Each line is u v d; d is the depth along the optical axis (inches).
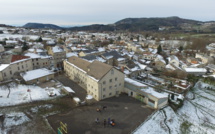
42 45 4392.2
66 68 2536.9
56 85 2046.0
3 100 1558.8
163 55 4613.7
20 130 1172.5
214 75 2938.0
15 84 1951.3
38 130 1179.9
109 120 1322.6
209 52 5191.9
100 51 3590.1
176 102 1849.2
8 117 1291.8
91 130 1214.3
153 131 1296.8
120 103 1664.6
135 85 1779.0
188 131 1460.4
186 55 4940.9
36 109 1454.2
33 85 2003.0
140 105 1646.2
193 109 1899.6
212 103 2098.9
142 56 4180.6
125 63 3004.4
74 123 1289.4
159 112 1562.5
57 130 1185.4
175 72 2866.6
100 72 1742.1
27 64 2416.3
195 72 3129.9
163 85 2394.2
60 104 1581.0
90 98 1663.4
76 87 2034.9
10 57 2267.5
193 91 2428.6
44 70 2365.9
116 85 1827.0
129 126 1290.6
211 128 1582.2
